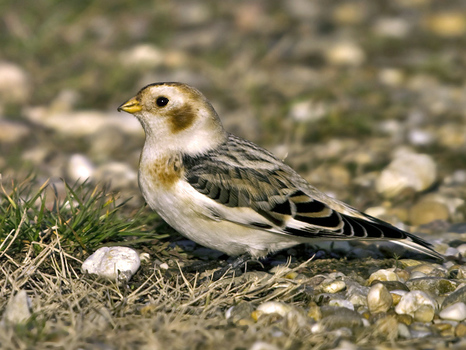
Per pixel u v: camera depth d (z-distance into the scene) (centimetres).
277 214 819
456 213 1104
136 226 949
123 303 720
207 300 727
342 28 2042
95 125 1487
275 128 1462
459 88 1714
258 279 799
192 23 2036
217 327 684
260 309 719
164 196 838
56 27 1886
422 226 1062
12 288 744
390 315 722
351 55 1855
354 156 1323
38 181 1178
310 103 1549
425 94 1666
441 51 1925
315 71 1770
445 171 1278
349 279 823
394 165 1214
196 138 854
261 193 824
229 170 835
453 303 744
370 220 839
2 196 973
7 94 1612
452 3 2258
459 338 674
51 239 862
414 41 1995
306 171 1272
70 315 681
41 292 760
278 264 897
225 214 819
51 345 626
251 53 1817
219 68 1742
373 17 2142
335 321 690
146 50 1789
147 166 851
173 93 848
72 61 1783
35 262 816
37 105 1598
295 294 756
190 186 823
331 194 1176
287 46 1897
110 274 798
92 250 871
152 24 1998
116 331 669
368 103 1603
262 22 2014
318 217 816
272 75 1736
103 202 963
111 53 1827
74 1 1995
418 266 867
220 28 1986
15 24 1859
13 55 1791
